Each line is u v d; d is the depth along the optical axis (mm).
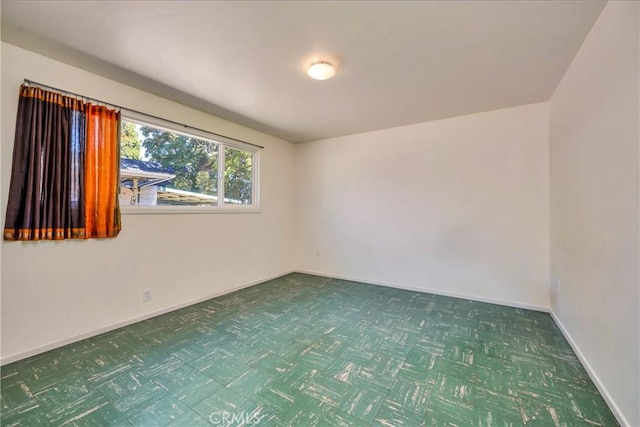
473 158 3520
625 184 1460
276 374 1896
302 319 2857
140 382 1801
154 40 1999
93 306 2467
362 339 2416
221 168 3717
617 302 1534
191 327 2652
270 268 4488
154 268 2932
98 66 2348
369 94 2920
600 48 1750
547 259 3125
